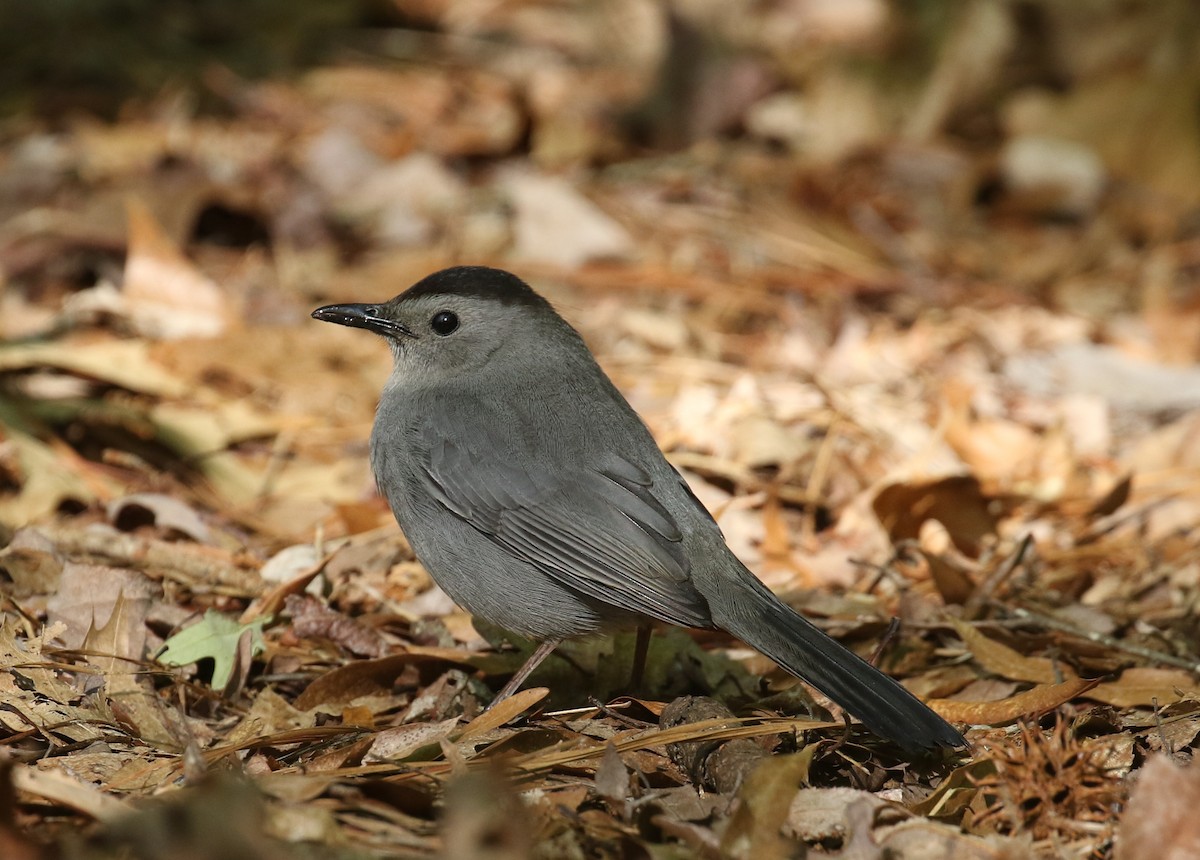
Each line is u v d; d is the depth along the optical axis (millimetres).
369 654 8883
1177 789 6270
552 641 8766
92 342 12828
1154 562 10570
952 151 17938
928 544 10891
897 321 14859
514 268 14992
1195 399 13477
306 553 9898
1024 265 16234
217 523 10711
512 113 17375
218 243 15289
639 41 20266
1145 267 16312
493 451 8750
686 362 13594
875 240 16297
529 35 20984
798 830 6617
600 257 15281
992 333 14477
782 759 6531
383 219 15586
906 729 7285
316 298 14219
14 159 15633
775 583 10375
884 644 8344
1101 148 17719
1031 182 17328
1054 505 11508
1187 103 17562
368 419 12492
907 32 19047
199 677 8570
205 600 9453
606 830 6445
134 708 7754
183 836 5844
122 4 19375
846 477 11711
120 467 11336
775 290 15156
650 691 8914
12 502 10406
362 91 18562
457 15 21344
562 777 7031
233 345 12906
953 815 6906
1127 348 14617
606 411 8977
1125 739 7477
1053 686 7895
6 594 8859
